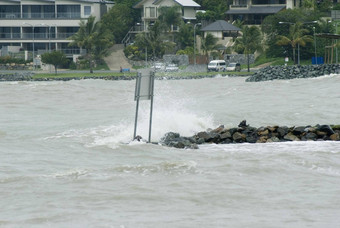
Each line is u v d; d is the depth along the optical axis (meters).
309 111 76.62
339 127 56.50
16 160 42.88
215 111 77.00
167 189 33.41
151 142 50.47
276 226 27.55
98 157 43.62
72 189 33.44
